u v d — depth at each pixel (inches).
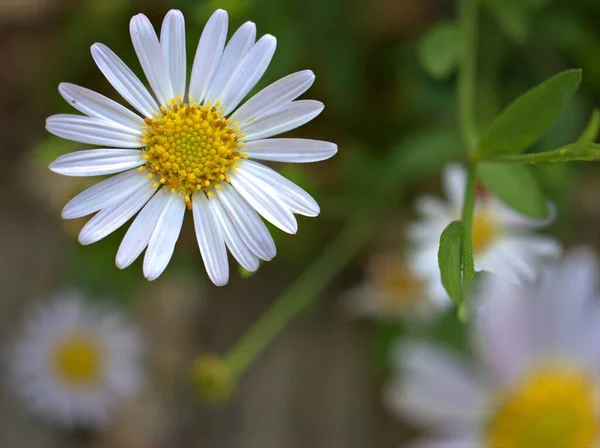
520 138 8.3
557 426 9.3
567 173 10.0
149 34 8.0
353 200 10.2
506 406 9.3
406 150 9.8
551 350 9.3
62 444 11.1
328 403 10.8
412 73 10.2
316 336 11.0
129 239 8.1
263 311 11.0
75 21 10.5
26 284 11.1
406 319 10.3
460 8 9.3
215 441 10.9
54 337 10.7
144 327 11.0
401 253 10.4
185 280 11.0
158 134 8.1
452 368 9.3
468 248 8.1
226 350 10.9
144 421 11.0
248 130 8.2
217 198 8.2
